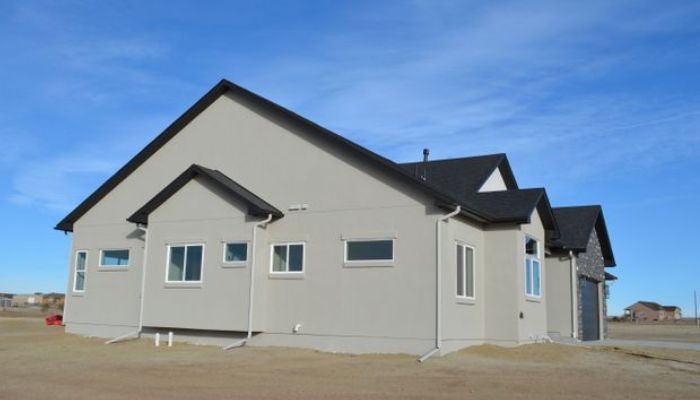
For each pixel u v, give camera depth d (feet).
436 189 56.85
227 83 70.33
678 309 449.48
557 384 41.11
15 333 77.61
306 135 65.10
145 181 74.74
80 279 77.36
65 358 55.06
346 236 60.80
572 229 84.94
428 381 42.27
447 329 56.95
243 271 63.21
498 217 64.39
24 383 41.75
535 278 71.72
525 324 66.03
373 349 57.72
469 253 63.52
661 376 45.47
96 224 76.95
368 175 60.90
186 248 67.21
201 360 53.26
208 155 71.15
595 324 95.35
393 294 57.77
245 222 64.13
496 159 78.69
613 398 36.35
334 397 36.24
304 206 63.52
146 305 67.92
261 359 53.72
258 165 67.51
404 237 58.18
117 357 55.67
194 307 65.16
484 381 42.22
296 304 62.03
